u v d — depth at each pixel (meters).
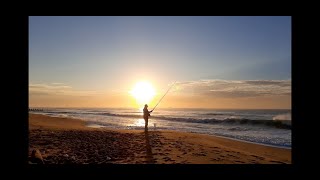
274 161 6.97
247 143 10.70
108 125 19.67
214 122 24.64
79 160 5.75
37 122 16.52
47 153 6.39
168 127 19.77
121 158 6.17
